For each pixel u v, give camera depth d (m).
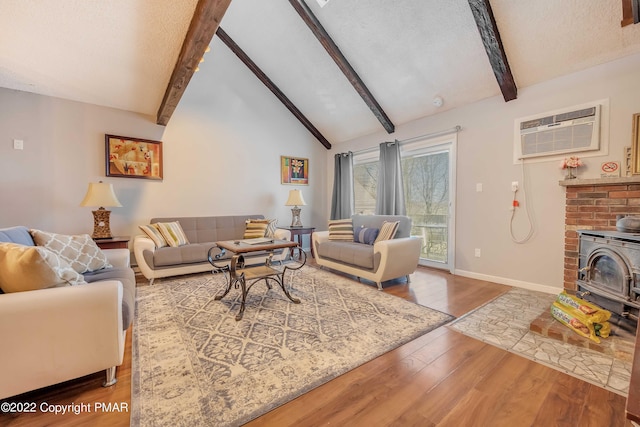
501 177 3.27
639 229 1.96
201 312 2.38
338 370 1.57
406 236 3.49
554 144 2.84
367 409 1.29
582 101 2.68
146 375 1.52
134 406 1.29
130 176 3.69
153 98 3.31
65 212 3.32
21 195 3.10
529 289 3.06
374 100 4.18
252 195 4.79
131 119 3.72
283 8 3.60
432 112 3.96
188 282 3.25
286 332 2.02
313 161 5.61
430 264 4.15
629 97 2.44
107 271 2.25
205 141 4.29
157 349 1.78
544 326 2.00
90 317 1.37
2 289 1.39
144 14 1.89
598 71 2.59
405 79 3.71
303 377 1.51
